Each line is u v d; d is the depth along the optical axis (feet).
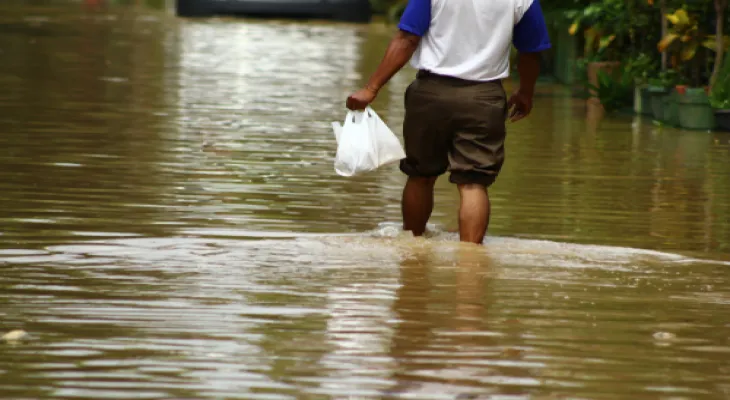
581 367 44.06
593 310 52.90
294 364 43.57
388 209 82.12
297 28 320.50
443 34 70.33
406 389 40.91
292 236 70.03
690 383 42.45
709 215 83.30
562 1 203.82
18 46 237.66
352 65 222.28
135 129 123.65
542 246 68.80
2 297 52.75
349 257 63.41
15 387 40.50
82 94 157.07
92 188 85.87
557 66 215.31
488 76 70.59
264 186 90.33
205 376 42.04
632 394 41.06
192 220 74.59
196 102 153.28
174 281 56.54
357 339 47.09
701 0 150.51
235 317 50.08
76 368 42.73
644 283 58.95
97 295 53.47
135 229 70.69
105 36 273.13
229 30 304.71
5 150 104.53
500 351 45.85
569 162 110.42
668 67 164.55
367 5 327.47
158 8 402.52
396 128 134.51
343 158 71.82
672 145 125.80
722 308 53.88
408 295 54.75
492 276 59.47
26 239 66.39
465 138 70.38
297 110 148.97
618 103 160.97
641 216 82.28
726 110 136.77
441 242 69.21
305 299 53.52
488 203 70.44
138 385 40.96
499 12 69.97
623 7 170.60
